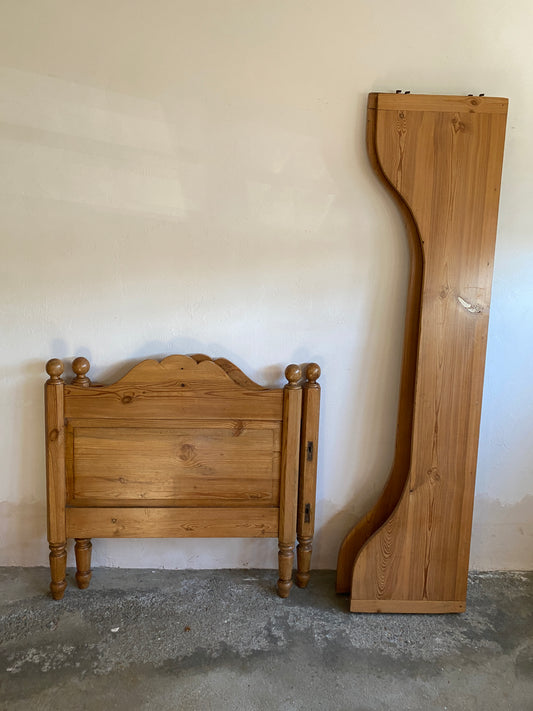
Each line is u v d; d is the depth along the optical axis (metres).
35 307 2.36
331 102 2.28
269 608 2.34
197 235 2.34
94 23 2.21
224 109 2.27
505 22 2.26
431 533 2.30
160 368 2.26
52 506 2.27
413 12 2.24
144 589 2.43
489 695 1.94
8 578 2.46
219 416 2.29
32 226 2.30
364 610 2.32
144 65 2.23
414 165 2.17
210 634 2.18
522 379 2.49
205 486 2.34
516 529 2.60
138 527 2.32
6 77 2.21
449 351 2.24
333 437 2.50
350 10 2.24
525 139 2.32
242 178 2.31
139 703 1.86
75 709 1.83
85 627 2.19
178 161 2.29
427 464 2.28
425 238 2.20
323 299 2.40
